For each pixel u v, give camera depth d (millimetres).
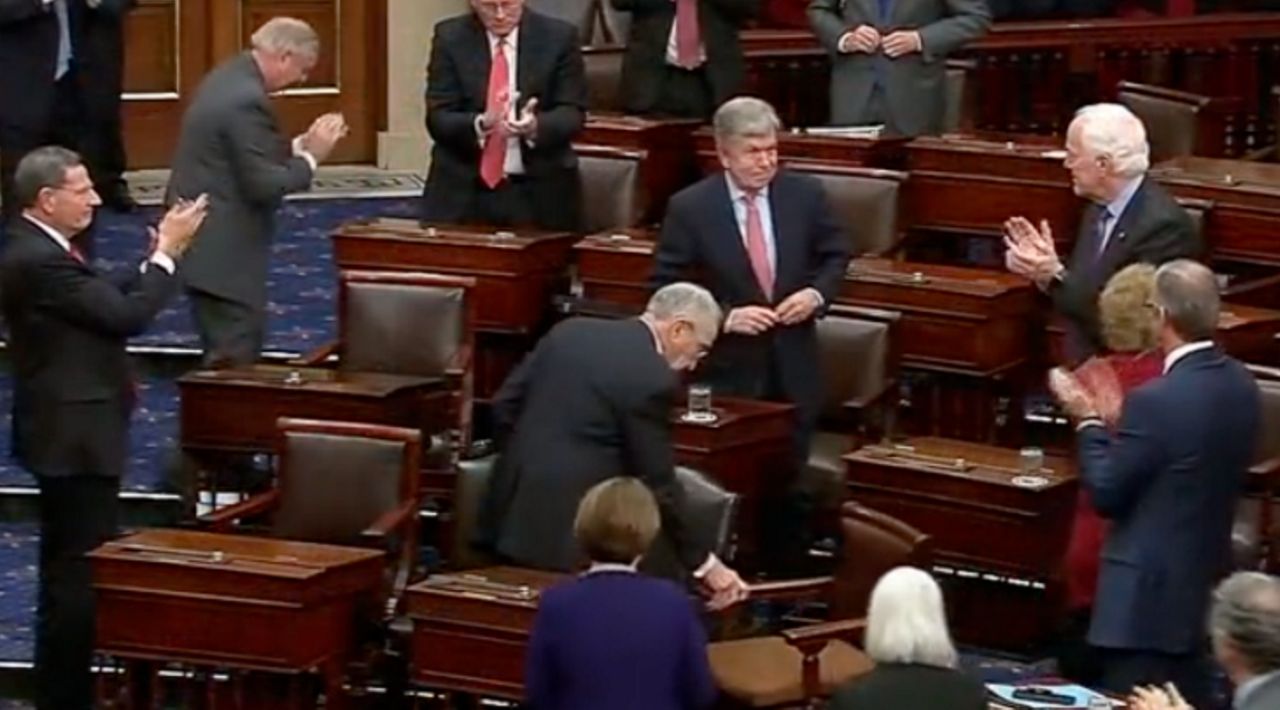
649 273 15695
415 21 21938
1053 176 16547
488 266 15750
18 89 17984
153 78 21594
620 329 12797
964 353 15250
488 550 13117
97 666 13492
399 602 13320
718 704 12211
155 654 12633
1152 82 20844
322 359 15695
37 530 16188
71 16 18797
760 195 14586
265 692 12898
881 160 17203
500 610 12273
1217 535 11789
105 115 19562
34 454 13273
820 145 17250
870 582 12547
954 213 16828
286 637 12461
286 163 15531
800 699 12180
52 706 13516
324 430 13680
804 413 14578
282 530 13656
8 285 13141
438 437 15008
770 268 14555
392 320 15227
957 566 13812
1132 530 11773
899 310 15375
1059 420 15820
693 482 12852
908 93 17719
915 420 15625
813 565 14539
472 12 16516
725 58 18328
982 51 20375
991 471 13727
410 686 12945
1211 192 16172
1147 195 13570
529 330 15820
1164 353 11867
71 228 13148
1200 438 11594
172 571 12531
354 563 12656
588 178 17328
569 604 11117
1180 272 11680
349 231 16047
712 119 18281
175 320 18156
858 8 17828
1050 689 11617
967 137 17266
